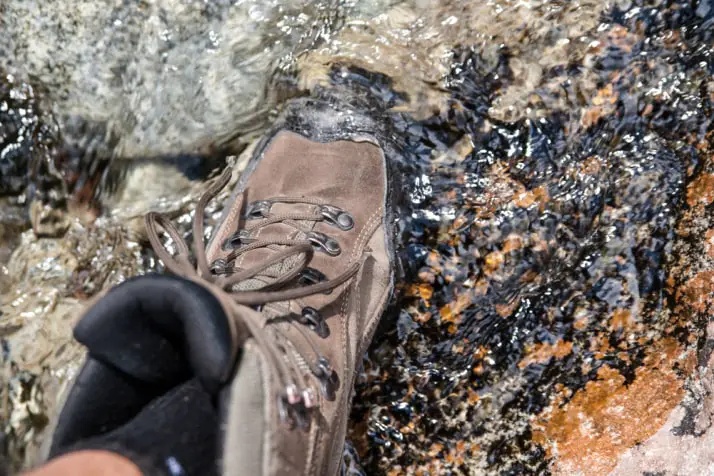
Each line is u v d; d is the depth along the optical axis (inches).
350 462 42.1
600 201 42.3
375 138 43.6
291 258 41.3
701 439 40.1
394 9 43.4
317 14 43.6
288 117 44.1
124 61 43.8
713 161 41.9
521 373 42.0
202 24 43.6
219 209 43.9
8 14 43.8
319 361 39.7
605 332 41.8
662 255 41.8
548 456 41.4
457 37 43.1
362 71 43.3
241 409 36.5
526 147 42.7
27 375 42.5
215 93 43.7
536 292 42.3
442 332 42.6
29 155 44.2
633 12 42.5
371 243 43.0
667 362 41.3
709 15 42.3
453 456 41.9
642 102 42.4
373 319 42.3
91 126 44.0
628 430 41.1
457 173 43.0
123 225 44.0
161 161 44.1
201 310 36.1
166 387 37.7
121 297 36.4
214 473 36.9
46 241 44.3
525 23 42.8
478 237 42.6
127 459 35.8
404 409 42.4
